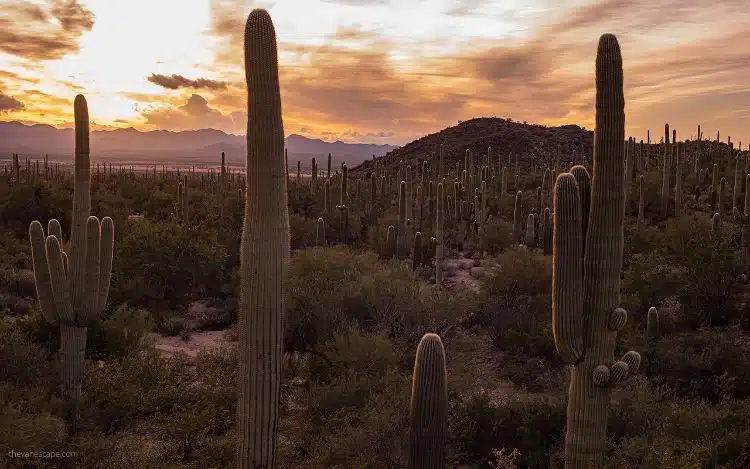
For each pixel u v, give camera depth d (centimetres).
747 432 771
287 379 1142
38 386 986
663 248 2170
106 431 904
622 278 1861
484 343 1494
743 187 3425
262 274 534
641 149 5509
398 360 1160
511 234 2900
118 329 1258
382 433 817
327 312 1317
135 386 992
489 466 841
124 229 2405
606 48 705
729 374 1136
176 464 766
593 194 716
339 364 1106
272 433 546
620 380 700
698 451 693
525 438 876
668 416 853
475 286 2181
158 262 1888
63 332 1002
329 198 3459
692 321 1524
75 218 993
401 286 1373
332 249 1891
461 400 1027
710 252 1551
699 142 5653
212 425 909
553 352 1354
